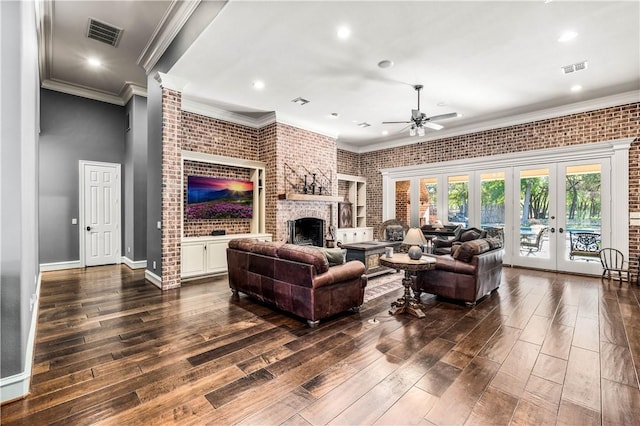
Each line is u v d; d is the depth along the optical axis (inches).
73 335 111.5
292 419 67.7
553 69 161.3
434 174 294.2
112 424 65.8
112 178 248.5
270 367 89.9
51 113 222.1
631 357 95.8
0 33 76.2
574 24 122.3
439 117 177.9
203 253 200.4
